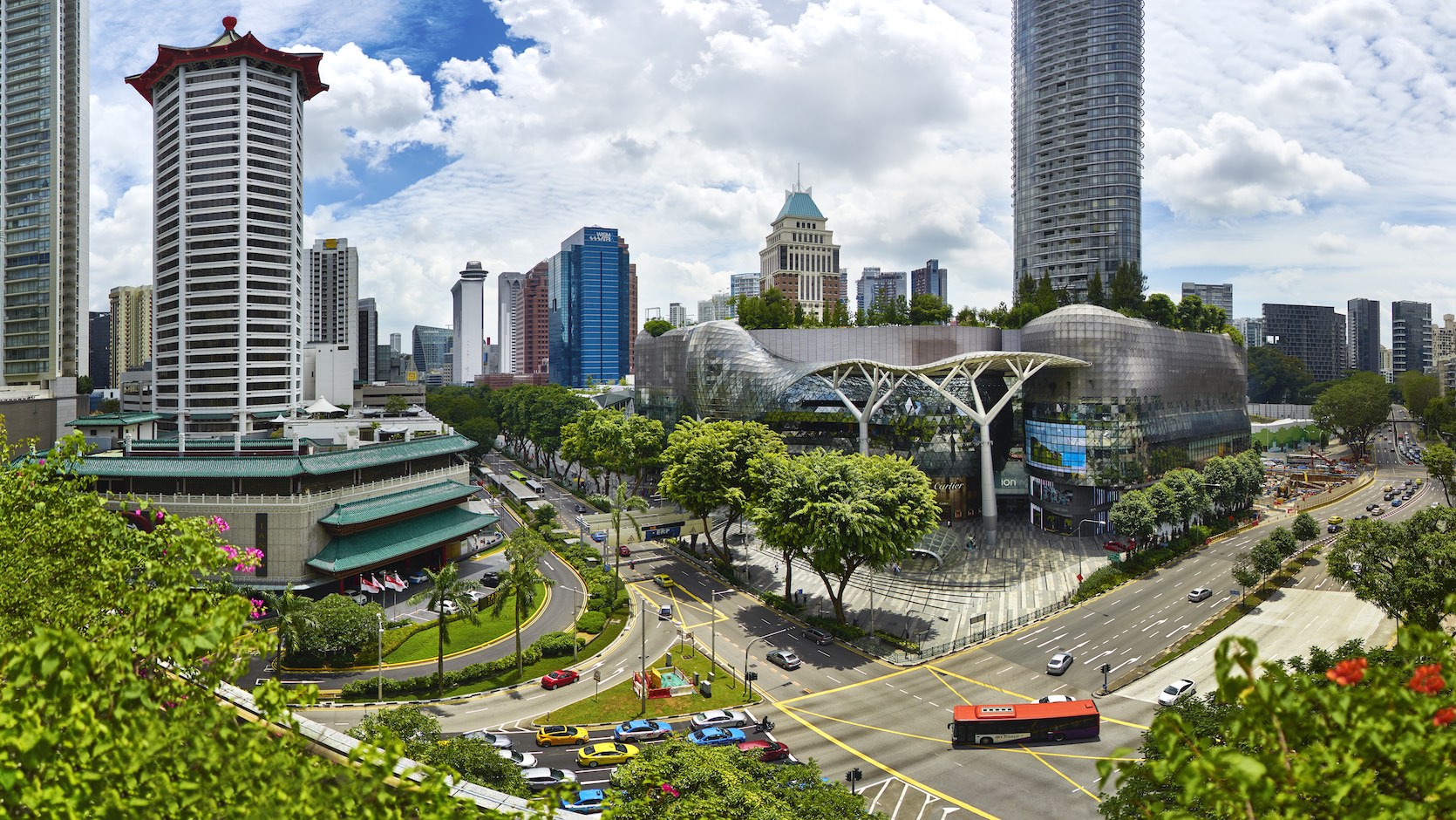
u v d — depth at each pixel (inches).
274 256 6402.6
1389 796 502.0
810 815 1475.1
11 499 1266.0
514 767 1859.0
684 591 4057.6
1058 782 2190.0
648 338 7598.4
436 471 4547.2
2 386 7052.2
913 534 3341.5
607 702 2770.7
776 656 3122.5
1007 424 6058.1
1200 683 2834.6
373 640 3129.9
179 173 6284.5
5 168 7007.9
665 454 4603.8
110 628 706.2
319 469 3661.4
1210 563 4357.8
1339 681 513.3
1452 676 528.4
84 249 7194.9
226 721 599.5
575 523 5526.6
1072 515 5113.2
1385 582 2369.6
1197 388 5925.2
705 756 1579.7
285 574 3528.5
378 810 598.2
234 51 6122.1
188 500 3543.3
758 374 5600.4
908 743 2438.5
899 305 6894.7
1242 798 483.2
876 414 5403.5
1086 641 3272.6
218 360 6254.9
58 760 521.7
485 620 3565.5
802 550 3481.8
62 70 7022.6
